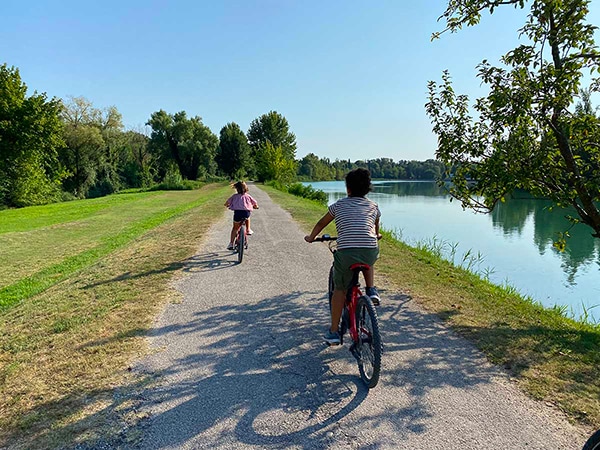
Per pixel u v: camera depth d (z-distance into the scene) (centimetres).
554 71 504
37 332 483
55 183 4122
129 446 278
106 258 912
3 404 330
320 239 427
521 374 369
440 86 663
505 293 663
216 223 1467
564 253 1434
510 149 571
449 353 416
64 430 295
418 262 840
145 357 411
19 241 1439
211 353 421
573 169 545
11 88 3422
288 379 369
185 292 632
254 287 662
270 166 6531
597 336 461
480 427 295
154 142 7469
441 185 702
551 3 510
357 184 400
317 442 282
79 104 5441
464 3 605
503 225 2130
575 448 272
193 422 305
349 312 392
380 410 319
